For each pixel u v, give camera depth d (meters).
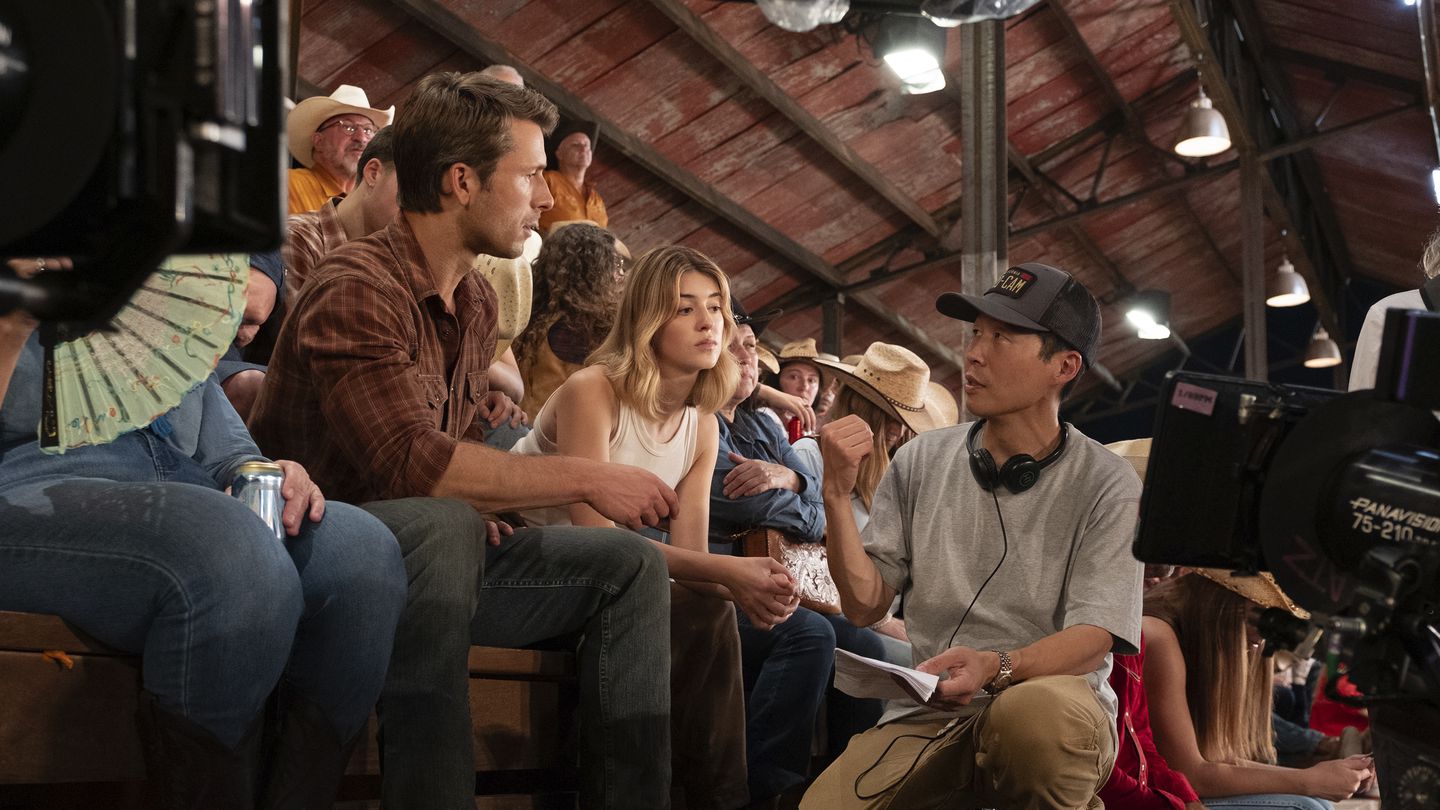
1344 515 1.38
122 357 1.73
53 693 1.63
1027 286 2.54
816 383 5.54
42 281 0.90
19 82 0.84
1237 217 14.73
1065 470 2.50
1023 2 3.28
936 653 2.52
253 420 2.32
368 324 2.18
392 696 2.01
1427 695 1.36
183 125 0.88
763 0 2.93
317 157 4.56
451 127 2.30
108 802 1.75
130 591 1.61
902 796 2.39
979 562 2.51
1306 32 11.44
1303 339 18.17
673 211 10.43
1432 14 6.21
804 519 3.33
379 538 1.90
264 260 2.71
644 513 2.19
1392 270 16.52
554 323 3.57
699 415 2.93
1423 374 1.36
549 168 6.75
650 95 9.02
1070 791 2.18
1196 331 17.97
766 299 12.53
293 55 5.55
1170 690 3.12
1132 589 2.39
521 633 2.38
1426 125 11.90
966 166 7.03
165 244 0.87
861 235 12.08
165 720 1.62
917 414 4.60
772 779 3.06
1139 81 11.59
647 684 2.34
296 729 1.80
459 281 2.46
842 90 9.78
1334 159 13.70
